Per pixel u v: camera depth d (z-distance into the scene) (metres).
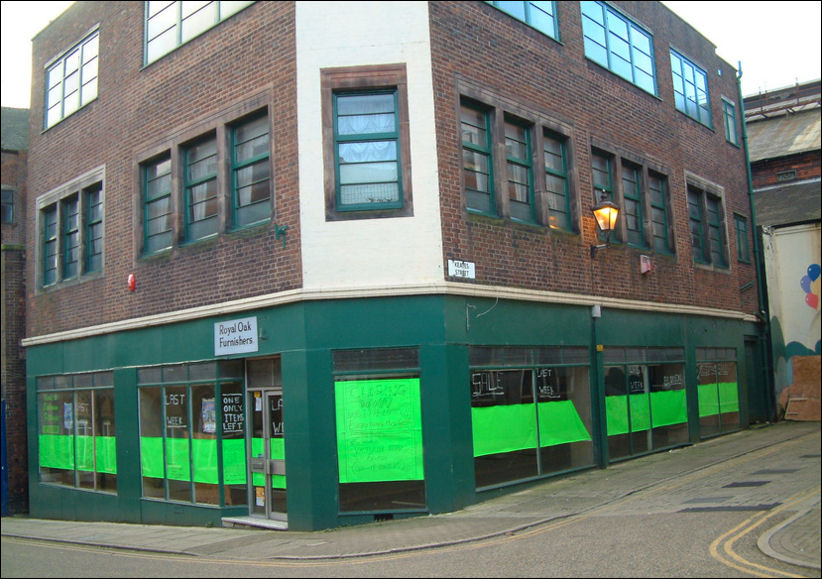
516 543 8.97
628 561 7.66
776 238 23.88
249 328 12.69
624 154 16.94
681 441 17.91
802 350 23.14
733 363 21.05
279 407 12.76
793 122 29.75
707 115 21.59
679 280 18.58
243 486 13.28
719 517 9.35
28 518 18.45
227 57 13.42
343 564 8.69
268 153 12.81
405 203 11.95
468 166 12.96
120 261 15.77
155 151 14.93
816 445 16.23
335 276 11.80
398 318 11.79
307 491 11.52
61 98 18.23
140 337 15.23
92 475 16.58
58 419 17.86
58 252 18.00
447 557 8.52
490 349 12.79
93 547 12.03
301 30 12.23
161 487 14.62
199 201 14.19
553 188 14.88
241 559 9.62
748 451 16.06
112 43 16.39
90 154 16.91
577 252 14.99
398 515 11.54
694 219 20.23
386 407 11.71
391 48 12.19
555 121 14.81
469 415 12.05
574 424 14.52
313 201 11.93
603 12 17.05
